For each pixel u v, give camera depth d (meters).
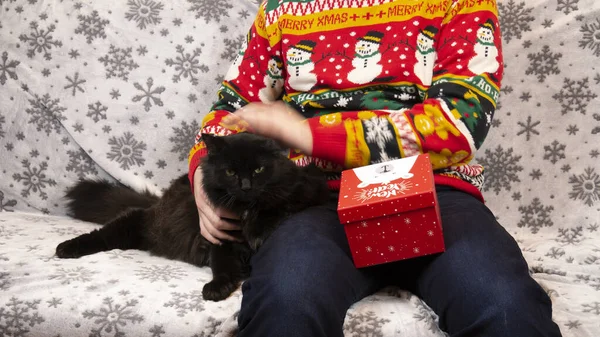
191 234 1.75
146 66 2.27
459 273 1.24
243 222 1.57
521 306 1.17
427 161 1.38
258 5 2.26
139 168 2.27
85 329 1.45
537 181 2.03
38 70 2.29
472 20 1.58
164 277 1.58
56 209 2.29
